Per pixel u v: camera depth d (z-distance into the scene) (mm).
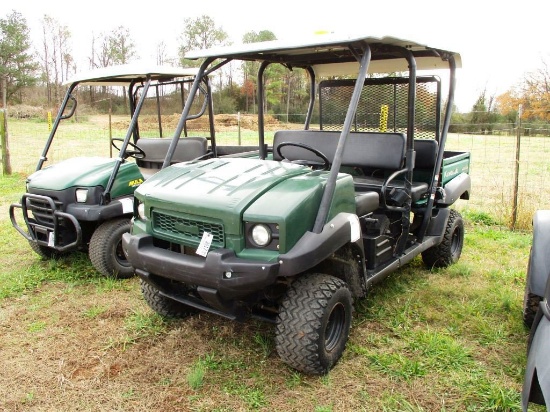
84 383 2746
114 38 47750
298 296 2662
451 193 4238
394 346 3088
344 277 3027
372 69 4230
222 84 37938
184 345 3145
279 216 2422
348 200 2852
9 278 4262
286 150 3777
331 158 3566
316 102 4602
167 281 2951
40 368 2896
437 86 4008
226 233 2527
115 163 4270
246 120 21797
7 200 7285
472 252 5008
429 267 4516
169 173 3115
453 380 2730
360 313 3525
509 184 9125
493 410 2490
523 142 16547
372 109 4254
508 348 3068
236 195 2584
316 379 2744
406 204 3512
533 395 2076
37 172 4516
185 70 4824
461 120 15242
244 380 2758
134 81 5527
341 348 2896
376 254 3305
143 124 5637
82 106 26844
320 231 2537
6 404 2557
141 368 2896
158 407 2535
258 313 2895
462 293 3881
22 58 40750
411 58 3271
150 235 2893
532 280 2945
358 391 2645
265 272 2391
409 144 3434
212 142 5125
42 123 25578
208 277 2477
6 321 3494
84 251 4898
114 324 3449
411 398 2584
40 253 4652
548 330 2045
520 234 5746
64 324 3451
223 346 3119
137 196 3010
